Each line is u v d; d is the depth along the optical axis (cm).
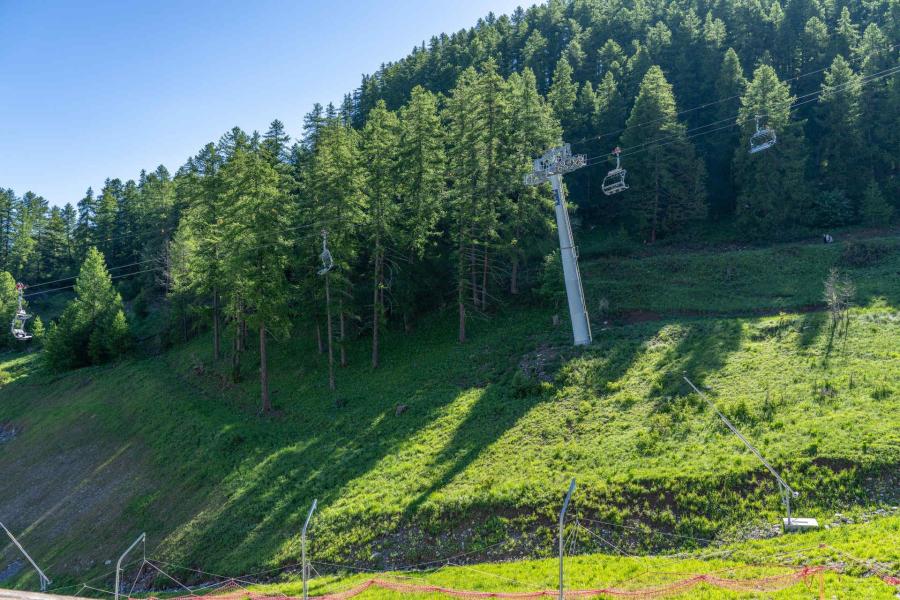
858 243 4778
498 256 5203
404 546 2580
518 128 4991
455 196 4600
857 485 2184
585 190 6669
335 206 4231
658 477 2452
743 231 5750
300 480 3338
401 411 3797
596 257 5728
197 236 5484
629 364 3572
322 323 4922
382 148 4500
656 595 1842
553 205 4469
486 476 2834
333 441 3697
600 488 2502
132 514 3612
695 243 5809
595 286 4991
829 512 2125
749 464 2384
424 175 4725
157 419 4794
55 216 10738
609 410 3139
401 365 4475
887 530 1939
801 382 2933
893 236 4934
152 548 3177
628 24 9062
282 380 4800
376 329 4559
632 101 7275
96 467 4434
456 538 2531
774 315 4069
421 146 4697
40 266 10375
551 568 2172
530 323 4559
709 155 6725
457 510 2645
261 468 3591
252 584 2622
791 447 2427
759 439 2548
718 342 3612
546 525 2436
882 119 5778
